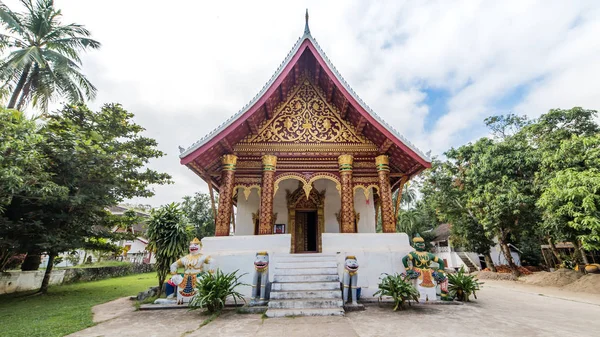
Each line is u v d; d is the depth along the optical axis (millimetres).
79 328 5719
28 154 9086
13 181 8570
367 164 10516
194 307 6621
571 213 13492
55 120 15422
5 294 12281
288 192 13055
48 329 5777
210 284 6598
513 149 20250
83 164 12227
